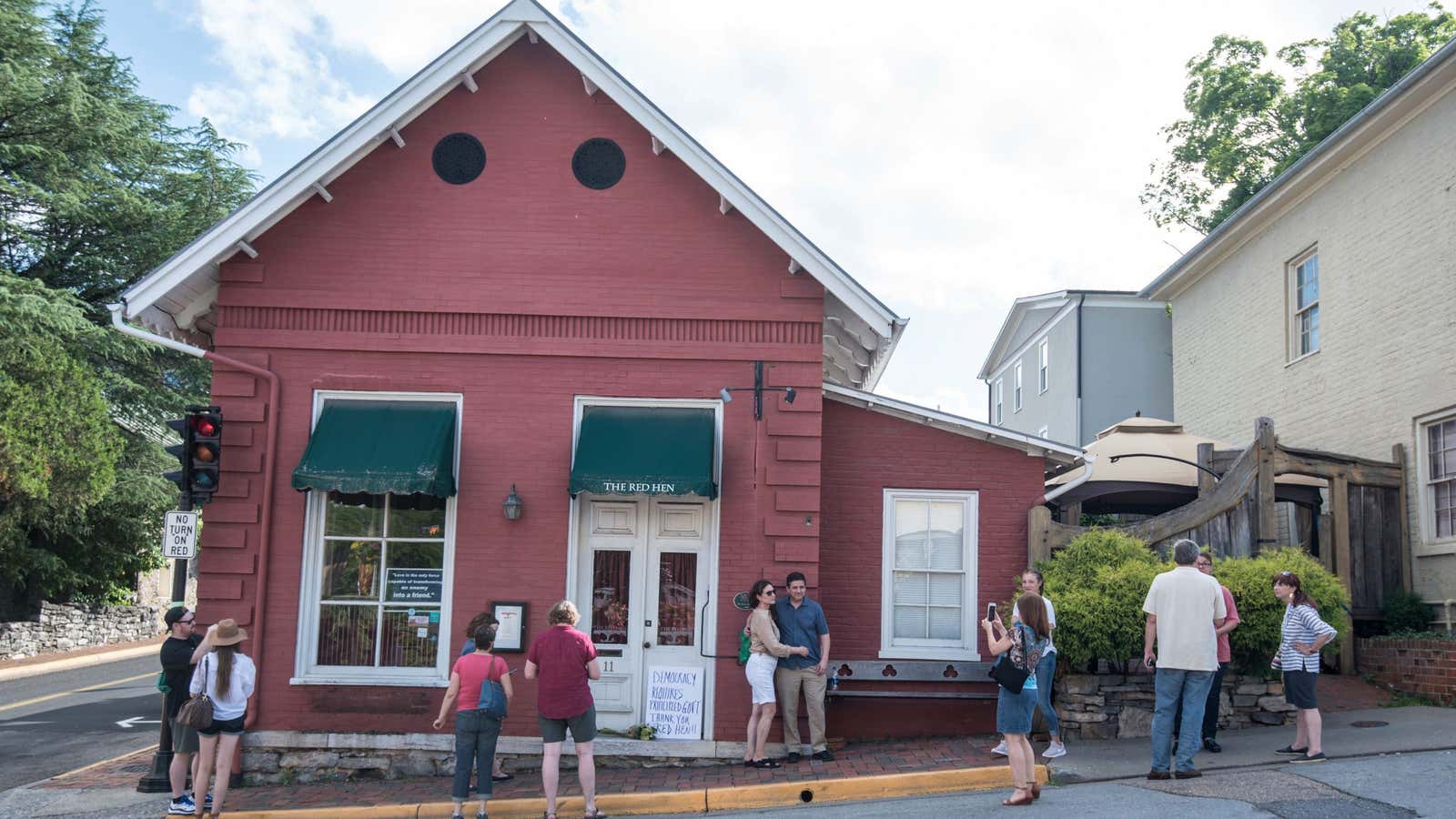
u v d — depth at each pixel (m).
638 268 12.52
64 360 23.30
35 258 28.56
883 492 13.16
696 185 12.64
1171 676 9.58
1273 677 11.77
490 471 12.29
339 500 12.38
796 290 12.46
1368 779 8.98
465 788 9.66
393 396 12.46
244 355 12.42
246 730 11.84
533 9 12.37
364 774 11.83
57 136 27.22
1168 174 31.78
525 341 12.44
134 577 30.50
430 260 12.55
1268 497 13.38
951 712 12.68
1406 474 14.93
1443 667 12.38
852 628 12.96
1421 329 14.85
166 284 11.98
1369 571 14.58
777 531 12.08
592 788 9.74
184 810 10.12
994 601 12.96
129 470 27.52
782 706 11.71
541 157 12.69
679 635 12.20
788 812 9.62
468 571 12.12
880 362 13.93
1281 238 19.08
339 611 12.20
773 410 12.31
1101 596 11.56
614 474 11.73
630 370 12.45
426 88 12.37
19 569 24.67
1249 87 29.89
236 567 12.05
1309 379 17.94
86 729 15.94
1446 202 14.41
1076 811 8.65
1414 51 27.64
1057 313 33.44
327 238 12.57
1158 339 31.64
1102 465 16.20
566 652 9.77
